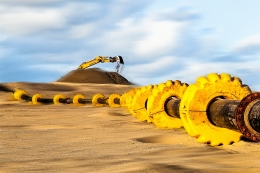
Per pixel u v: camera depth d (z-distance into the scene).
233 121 11.05
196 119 12.46
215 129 12.45
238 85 12.49
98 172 9.13
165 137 15.62
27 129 20.83
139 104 23.41
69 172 9.30
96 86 88.38
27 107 44.50
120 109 35.28
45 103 51.97
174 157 11.04
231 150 11.91
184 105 12.68
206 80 12.53
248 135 9.62
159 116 18.55
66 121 25.91
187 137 14.86
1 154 12.48
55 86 84.00
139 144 14.16
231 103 11.47
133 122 23.53
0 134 17.77
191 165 9.66
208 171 8.91
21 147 14.14
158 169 9.12
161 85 18.62
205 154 11.41
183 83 18.88
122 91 85.50
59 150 13.28
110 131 18.94
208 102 12.43
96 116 28.91
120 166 9.66
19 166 10.28
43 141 15.71
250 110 9.58
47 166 10.16
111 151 12.69
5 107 44.69
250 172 8.74
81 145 14.43
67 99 51.03
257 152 11.44
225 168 9.22
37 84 82.81
